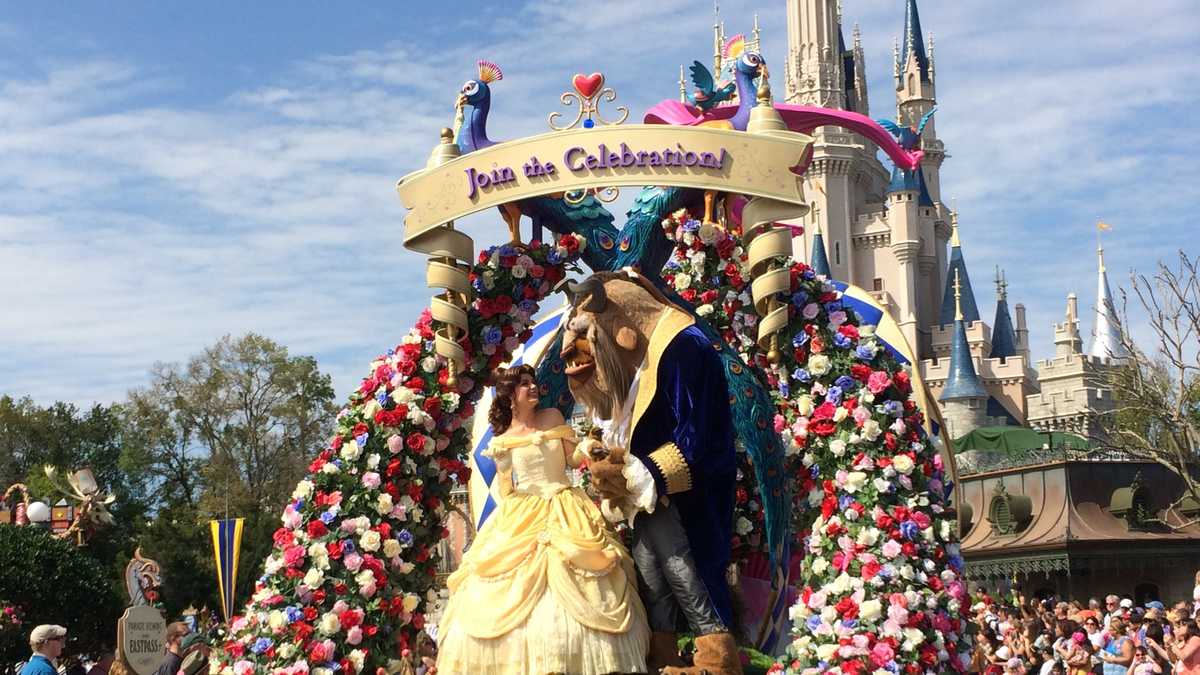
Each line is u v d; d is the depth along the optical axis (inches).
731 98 351.9
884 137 388.2
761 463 305.4
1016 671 683.4
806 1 4638.3
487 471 425.4
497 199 299.4
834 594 293.9
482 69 321.4
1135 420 1711.4
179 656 537.0
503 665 203.2
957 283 3919.8
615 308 237.1
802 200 291.9
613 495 221.5
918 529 296.4
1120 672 634.2
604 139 294.4
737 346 350.6
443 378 325.1
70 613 665.0
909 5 5017.2
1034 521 1585.9
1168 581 1587.1
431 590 332.2
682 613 227.8
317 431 2474.2
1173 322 1467.8
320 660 299.6
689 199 324.5
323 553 309.0
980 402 3791.8
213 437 2426.2
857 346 306.0
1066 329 3836.1
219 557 668.7
